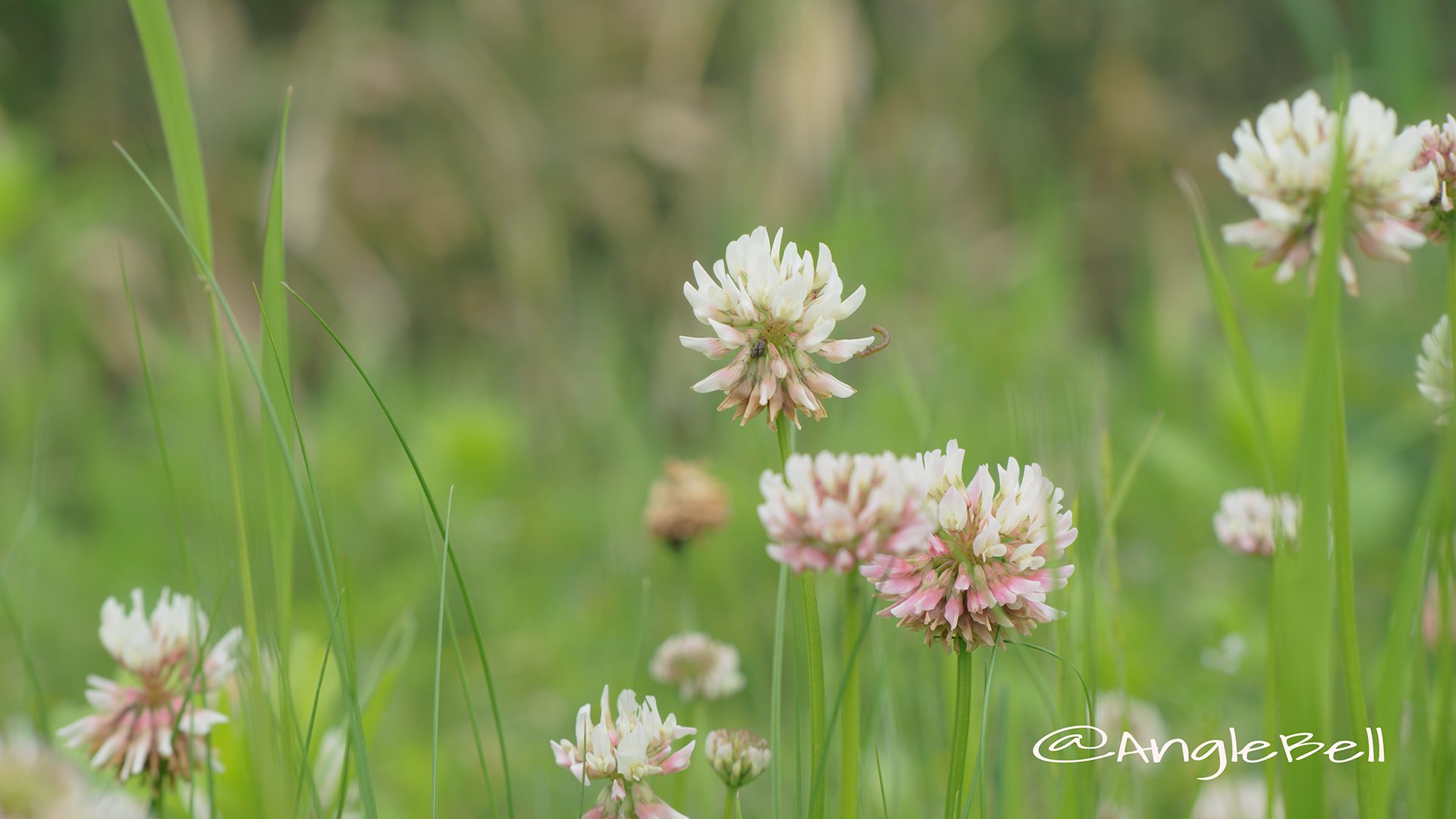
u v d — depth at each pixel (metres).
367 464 1.45
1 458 1.39
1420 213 0.56
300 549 1.13
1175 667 0.84
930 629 0.55
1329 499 0.55
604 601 0.82
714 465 1.36
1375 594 0.99
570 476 1.42
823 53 1.82
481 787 0.77
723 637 0.91
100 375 1.65
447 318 1.94
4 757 0.53
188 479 1.26
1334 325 0.54
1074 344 1.67
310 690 0.64
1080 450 0.62
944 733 0.65
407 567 1.16
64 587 1.08
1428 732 0.58
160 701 0.60
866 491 0.53
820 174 1.75
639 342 1.80
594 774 0.56
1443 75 1.83
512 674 0.98
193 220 0.60
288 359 0.60
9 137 1.70
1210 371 1.37
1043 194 1.79
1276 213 0.55
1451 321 0.56
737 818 0.58
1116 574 0.62
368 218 1.94
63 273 1.61
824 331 0.55
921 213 1.81
